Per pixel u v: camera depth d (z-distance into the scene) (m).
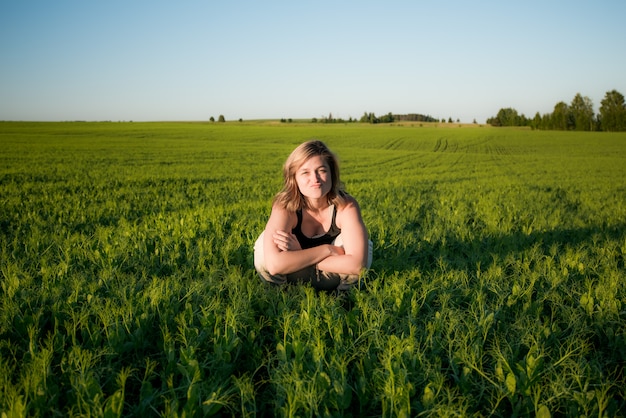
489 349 2.98
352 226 3.82
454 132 89.50
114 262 4.63
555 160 40.47
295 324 3.08
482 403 2.57
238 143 53.69
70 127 82.38
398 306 3.49
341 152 46.38
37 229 6.60
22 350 2.87
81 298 3.57
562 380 2.51
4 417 2.08
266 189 14.98
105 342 2.95
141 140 54.03
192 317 3.18
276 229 3.82
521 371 2.58
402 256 5.23
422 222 8.41
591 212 10.55
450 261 5.11
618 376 2.77
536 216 8.84
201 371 2.57
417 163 34.03
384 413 2.26
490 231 7.07
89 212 8.99
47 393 2.33
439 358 2.71
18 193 12.60
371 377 2.62
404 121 178.12
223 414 2.50
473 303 3.58
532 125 119.75
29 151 34.81
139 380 2.59
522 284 4.13
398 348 2.70
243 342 3.01
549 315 3.72
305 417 2.25
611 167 32.94
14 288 3.64
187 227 6.49
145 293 3.49
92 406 2.23
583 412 2.36
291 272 3.76
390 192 14.03
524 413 2.39
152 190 14.15
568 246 5.96
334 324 3.11
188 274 4.34
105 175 19.27
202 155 35.88
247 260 4.92
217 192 13.84
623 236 6.78
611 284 3.91
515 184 18.44
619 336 3.04
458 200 12.15
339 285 4.05
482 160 39.00
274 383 2.58
